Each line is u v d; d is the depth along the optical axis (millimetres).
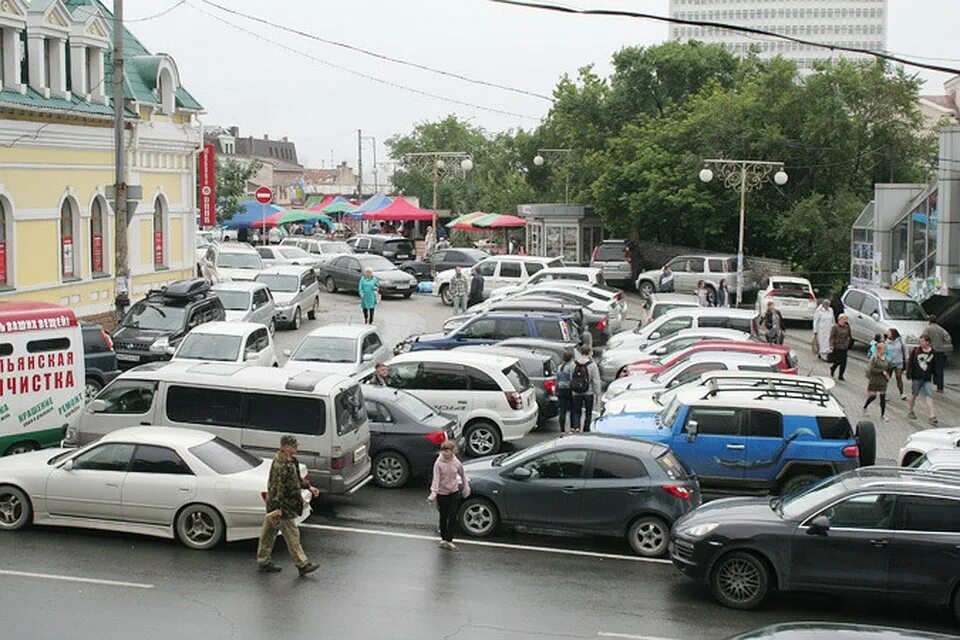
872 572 11812
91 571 12570
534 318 25938
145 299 26359
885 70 48312
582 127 58000
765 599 12602
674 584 13102
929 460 15570
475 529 14812
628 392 20609
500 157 101438
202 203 39438
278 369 16469
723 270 43375
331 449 15328
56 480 13836
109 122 30562
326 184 132375
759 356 21766
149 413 15836
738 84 55094
